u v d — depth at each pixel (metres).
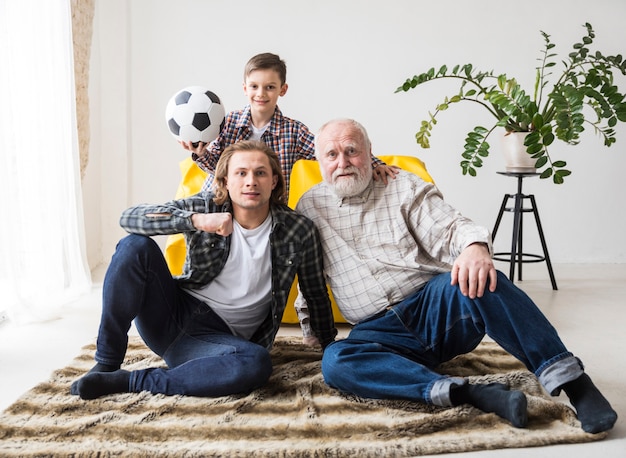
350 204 2.18
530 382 2.08
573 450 1.63
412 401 1.89
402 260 2.09
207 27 4.69
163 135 4.74
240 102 4.75
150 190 4.78
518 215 3.95
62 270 3.14
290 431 1.71
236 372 1.91
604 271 4.55
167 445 1.62
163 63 4.69
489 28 4.77
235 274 2.05
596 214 4.93
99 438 1.66
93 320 2.96
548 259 3.91
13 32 2.69
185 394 1.94
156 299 1.98
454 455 1.61
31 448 1.59
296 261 2.09
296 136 3.14
